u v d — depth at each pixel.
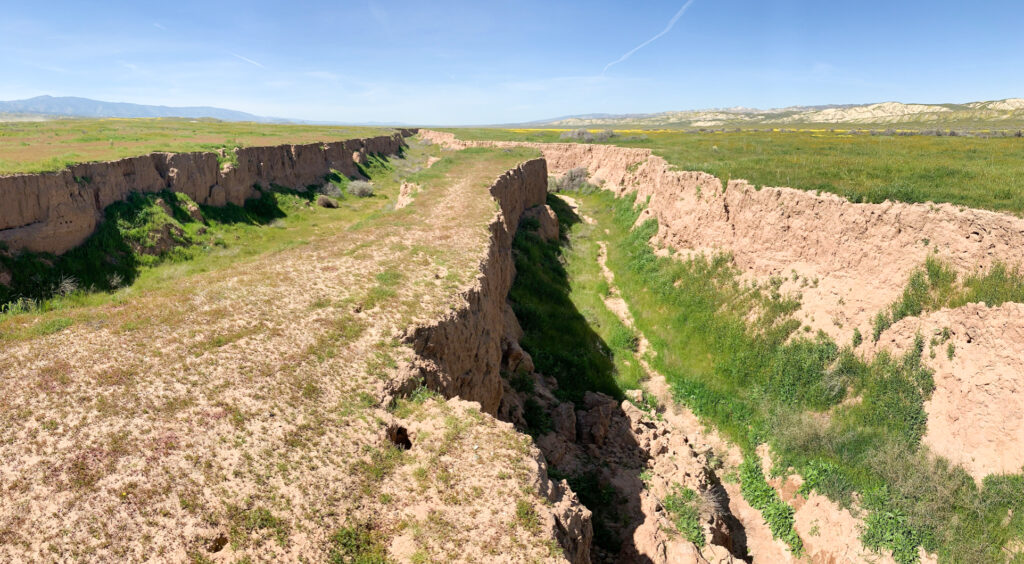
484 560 6.62
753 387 18.06
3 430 7.41
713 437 17.06
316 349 10.43
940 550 11.80
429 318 11.94
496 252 19.06
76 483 6.70
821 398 16.34
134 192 22.84
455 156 44.34
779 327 18.91
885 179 21.45
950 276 15.19
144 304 11.99
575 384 18.31
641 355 21.42
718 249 23.84
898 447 13.79
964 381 13.49
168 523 6.41
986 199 16.47
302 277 14.22
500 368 16.05
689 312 22.44
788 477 14.90
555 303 24.00
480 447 8.48
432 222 20.77
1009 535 11.37
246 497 6.95
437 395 10.07
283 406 8.73
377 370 9.99
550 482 8.22
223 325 11.09
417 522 7.13
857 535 12.77
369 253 16.55
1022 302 13.25
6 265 15.88
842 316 17.44
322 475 7.57
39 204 17.58
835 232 18.47
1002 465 12.14
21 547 5.85
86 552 5.93
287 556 6.38
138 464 7.13
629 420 15.88
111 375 8.92
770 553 13.49
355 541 6.78
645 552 10.68
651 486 13.16
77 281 17.73
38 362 9.17
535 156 43.62
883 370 15.46
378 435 8.56
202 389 8.87
